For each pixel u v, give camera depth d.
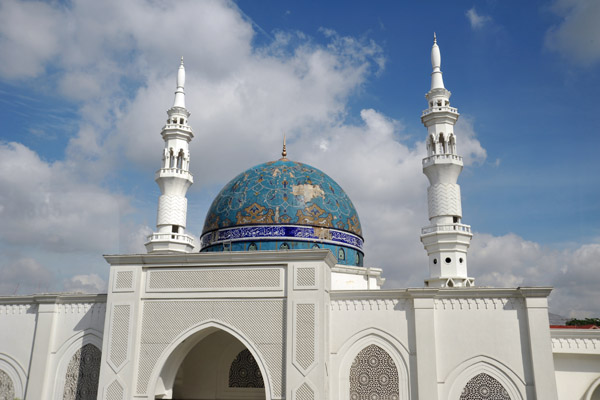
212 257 15.79
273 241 18.83
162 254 15.91
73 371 16.97
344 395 15.45
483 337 15.15
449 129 20.27
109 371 15.42
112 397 15.20
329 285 16.27
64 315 17.53
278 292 15.36
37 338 17.30
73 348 17.14
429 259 19.19
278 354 14.93
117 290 16.05
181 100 23.11
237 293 15.54
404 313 15.73
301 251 15.33
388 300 15.92
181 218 21.53
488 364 14.97
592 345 15.39
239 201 19.81
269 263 15.58
